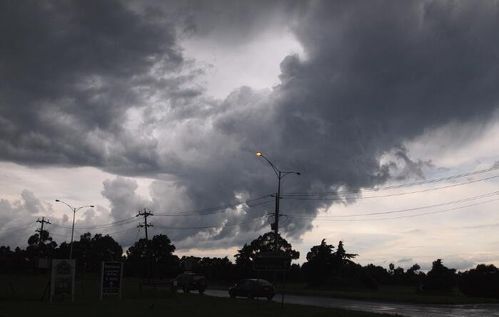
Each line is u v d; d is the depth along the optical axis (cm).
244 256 9350
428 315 2953
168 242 12281
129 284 7425
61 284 3281
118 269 3631
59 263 3284
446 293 6631
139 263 12375
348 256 8669
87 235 15238
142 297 3794
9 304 2877
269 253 3094
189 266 7394
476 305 4356
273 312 2592
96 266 14900
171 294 4091
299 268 11519
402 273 12469
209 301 3384
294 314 2492
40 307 2677
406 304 4206
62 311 2450
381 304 4019
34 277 10194
